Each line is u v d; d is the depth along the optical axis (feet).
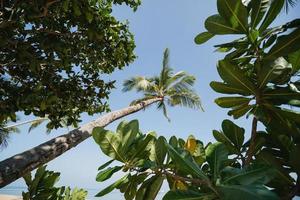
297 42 7.50
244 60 8.47
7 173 12.64
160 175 7.50
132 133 7.16
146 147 7.48
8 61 17.54
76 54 20.61
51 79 19.47
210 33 9.00
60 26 18.38
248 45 8.63
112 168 7.28
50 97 16.62
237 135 9.06
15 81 19.51
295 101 7.82
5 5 16.51
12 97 16.65
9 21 15.71
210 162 6.78
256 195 4.71
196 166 5.73
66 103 20.88
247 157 8.27
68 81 21.50
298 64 7.89
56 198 14.64
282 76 7.84
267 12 8.13
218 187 5.20
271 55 7.74
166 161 7.52
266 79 7.84
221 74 8.00
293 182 7.41
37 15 15.60
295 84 8.14
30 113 17.28
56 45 16.81
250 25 8.29
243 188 4.92
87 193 17.92
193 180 6.74
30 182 14.26
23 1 15.33
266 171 5.57
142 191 7.68
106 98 23.45
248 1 9.35
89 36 18.19
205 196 5.59
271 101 8.07
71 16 18.19
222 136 9.21
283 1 7.91
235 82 8.08
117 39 20.44
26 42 16.55
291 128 7.91
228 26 8.27
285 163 8.09
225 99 8.73
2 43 15.75
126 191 7.69
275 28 8.57
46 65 19.21
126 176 7.39
